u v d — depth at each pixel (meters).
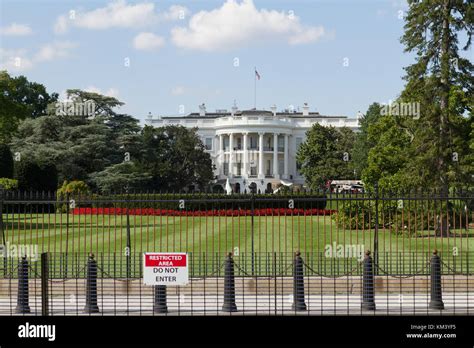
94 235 35.12
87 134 80.88
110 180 75.12
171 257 16.16
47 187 65.38
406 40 45.25
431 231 38.81
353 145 98.81
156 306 16.88
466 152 44.34
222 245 30.12
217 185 106.94
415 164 43.31
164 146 102.94
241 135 129.75
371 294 16.94
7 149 62.41
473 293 19.20
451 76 43.72
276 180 122.88
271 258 25.55
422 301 18.06
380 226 38.94
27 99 109.81
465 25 43.31
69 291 20.11
